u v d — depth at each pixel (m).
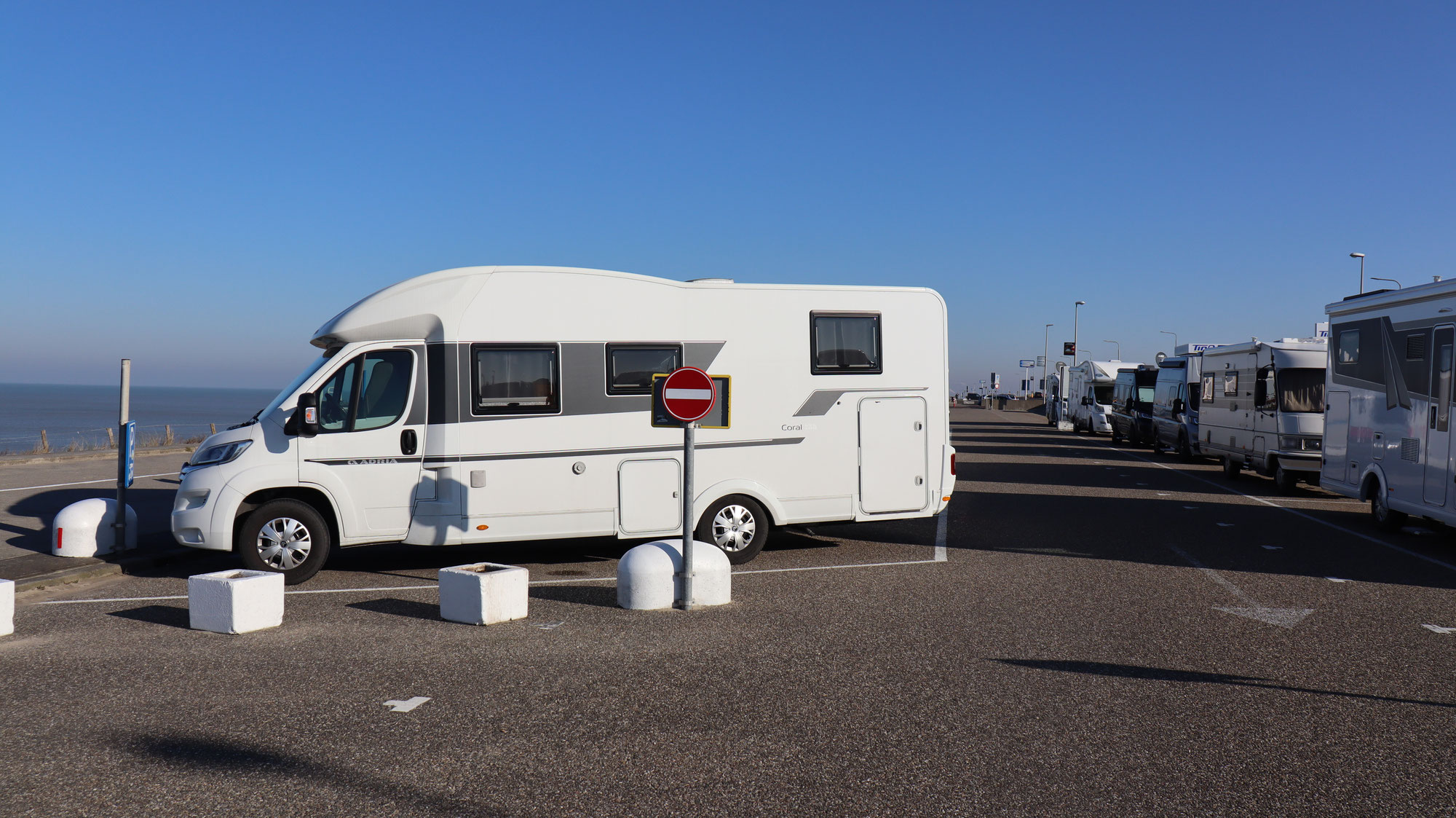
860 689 5.71
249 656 6.45
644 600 7.84
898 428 10.55
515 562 10.30
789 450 10.21
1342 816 4.02
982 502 16.08
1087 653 6.55
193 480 9.02
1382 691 5.74
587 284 9.72
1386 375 12.53
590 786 4.29
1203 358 22.66
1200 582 9.15
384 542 9.27
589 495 9.70
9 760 4.60
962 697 5.56
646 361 9.85
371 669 6.11
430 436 9.30
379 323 9.28
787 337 10.22
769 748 4.75
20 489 16.91
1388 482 12.42
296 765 4.54
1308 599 8.36
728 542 10.09
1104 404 38.47
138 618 7.63
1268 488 18.95
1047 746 4.80
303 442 9.03
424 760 4.59
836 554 10.80
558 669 6.12
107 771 4.46
